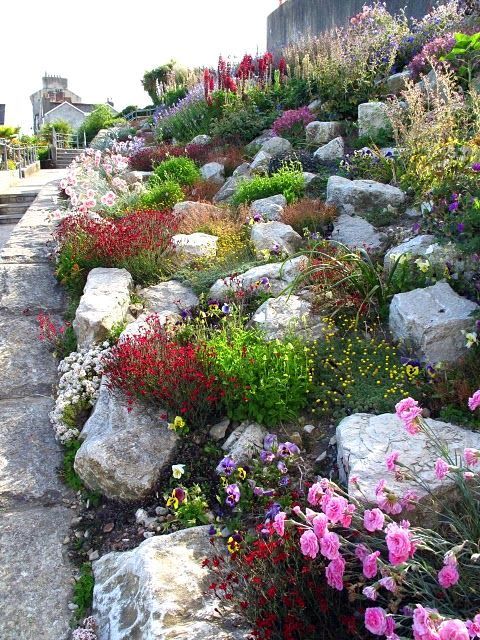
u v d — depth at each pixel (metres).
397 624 2.08
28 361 5.53
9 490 3.97
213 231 7.38
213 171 10.88
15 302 6.64
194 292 5.97
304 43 14.80
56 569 3.35
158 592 2.74
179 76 27.39
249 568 2.57
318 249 5.98
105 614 2.89
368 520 2.22
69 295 6.77
